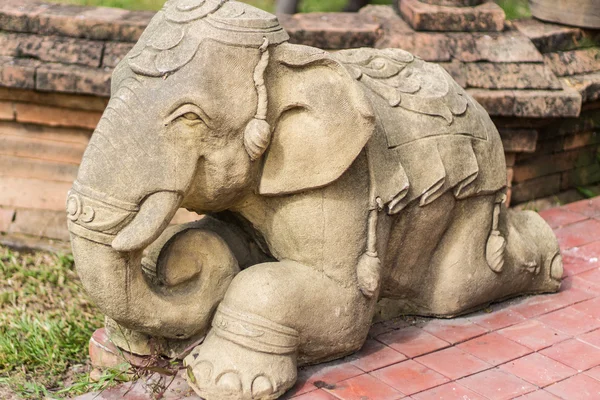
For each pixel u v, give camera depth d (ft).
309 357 10.52
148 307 9.75
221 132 9.36
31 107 14.94
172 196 9.34
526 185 16.42
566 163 16.96
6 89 14.75
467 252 11.58
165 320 9.91
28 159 15.53
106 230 9.22
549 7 16.61
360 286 10.48
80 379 11.89
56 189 15.61
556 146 16.58
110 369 10.91
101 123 9.31
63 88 14.32
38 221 15.74
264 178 9.95
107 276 9.39
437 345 11.27
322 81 9.82
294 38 14.76
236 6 9.61
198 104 9.13
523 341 11.41
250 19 9.44
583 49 16.51
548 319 12.01
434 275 11.65
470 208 11.47
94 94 14.32
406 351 11.10
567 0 16.30
